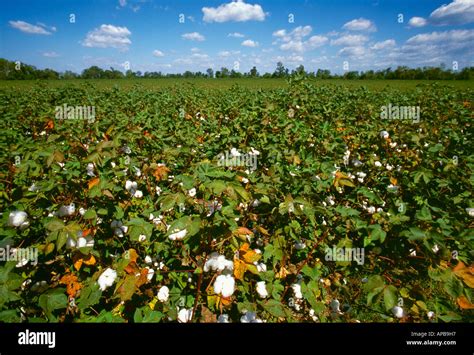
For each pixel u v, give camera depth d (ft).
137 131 12.68
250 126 15.24
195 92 41.42
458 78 124.98
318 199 7.73
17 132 15.35
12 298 4.48
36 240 6.83
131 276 5.33
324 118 20.92
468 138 15.65
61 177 7.50
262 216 8.18
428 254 5.49
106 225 7.49
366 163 12.30
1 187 8.83
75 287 5.85
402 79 130.72
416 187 9.42
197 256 6.19
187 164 10.85
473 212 8.14
